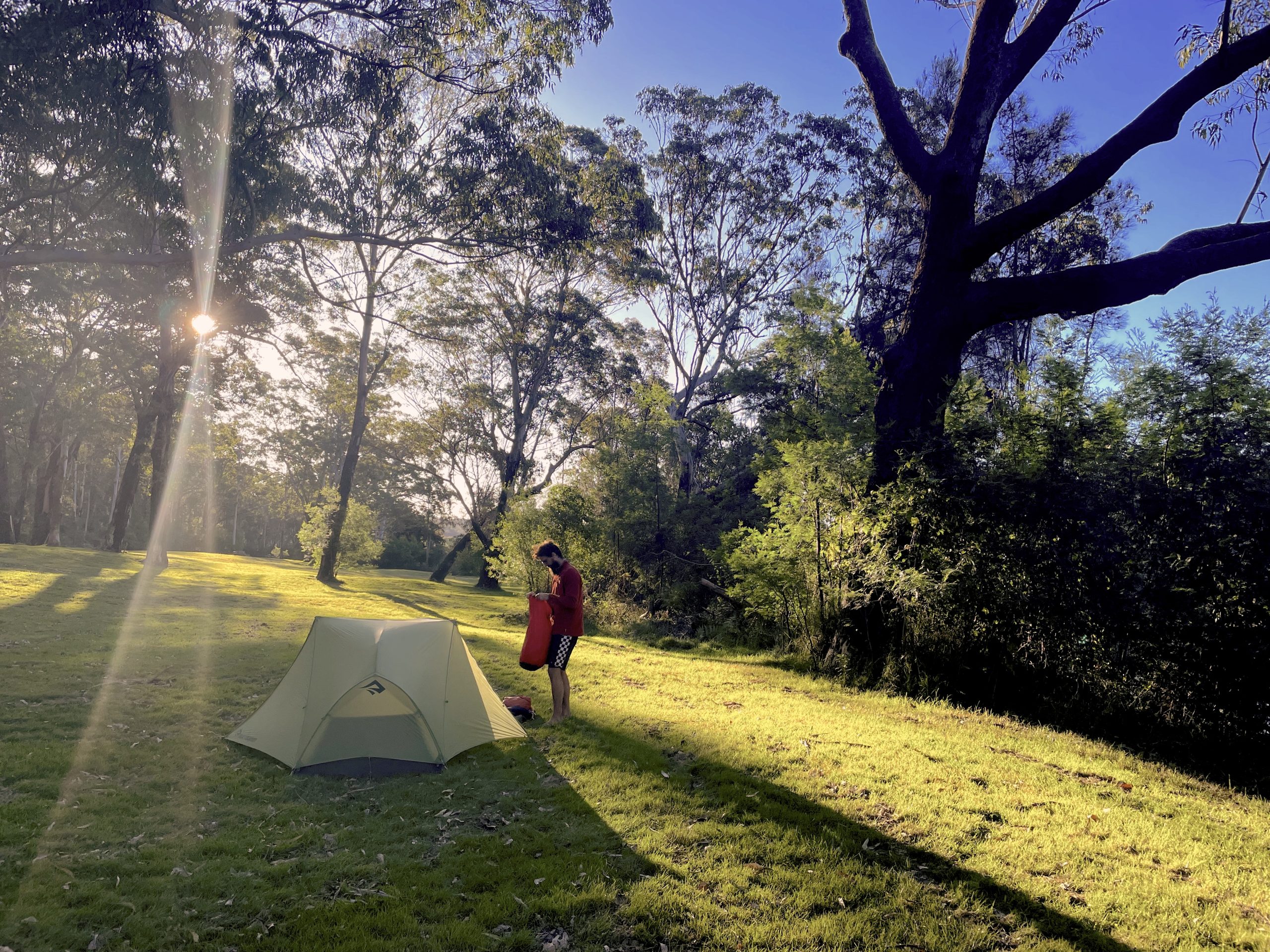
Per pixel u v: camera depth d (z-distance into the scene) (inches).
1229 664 274.7
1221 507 288.5
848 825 189.8
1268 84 450.0
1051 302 401.4
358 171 499.5
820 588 434.9
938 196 438.3
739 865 167.3
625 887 157.2
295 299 1101.7
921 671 371.9
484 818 191.8
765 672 423.5
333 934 135.9
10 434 1571.1
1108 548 312.8
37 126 394.9
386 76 481.7
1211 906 155.9
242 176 449.7
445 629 256.8
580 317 1318.9
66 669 331.0
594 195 633.0
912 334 438.3
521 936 136.8
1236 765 269.1
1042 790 224.5
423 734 229.6
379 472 2193.7
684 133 1198.9
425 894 151.7
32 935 130.9
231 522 2790.4
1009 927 145.4
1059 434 343.6
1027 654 337.1
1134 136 378.6
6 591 596.4
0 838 164.2
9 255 431.2
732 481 934.4
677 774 226.4
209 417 1503.4
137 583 773.9
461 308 1247.5
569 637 280.2
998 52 434.3
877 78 471.2
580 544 765.9
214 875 155.6
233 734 245.6
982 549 346.6
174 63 410.3
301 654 248.2
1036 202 398.6
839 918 145.4
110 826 175.6
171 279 855.1
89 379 1430.9
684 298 1306.6
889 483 406.9
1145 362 335.9
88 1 372.8
